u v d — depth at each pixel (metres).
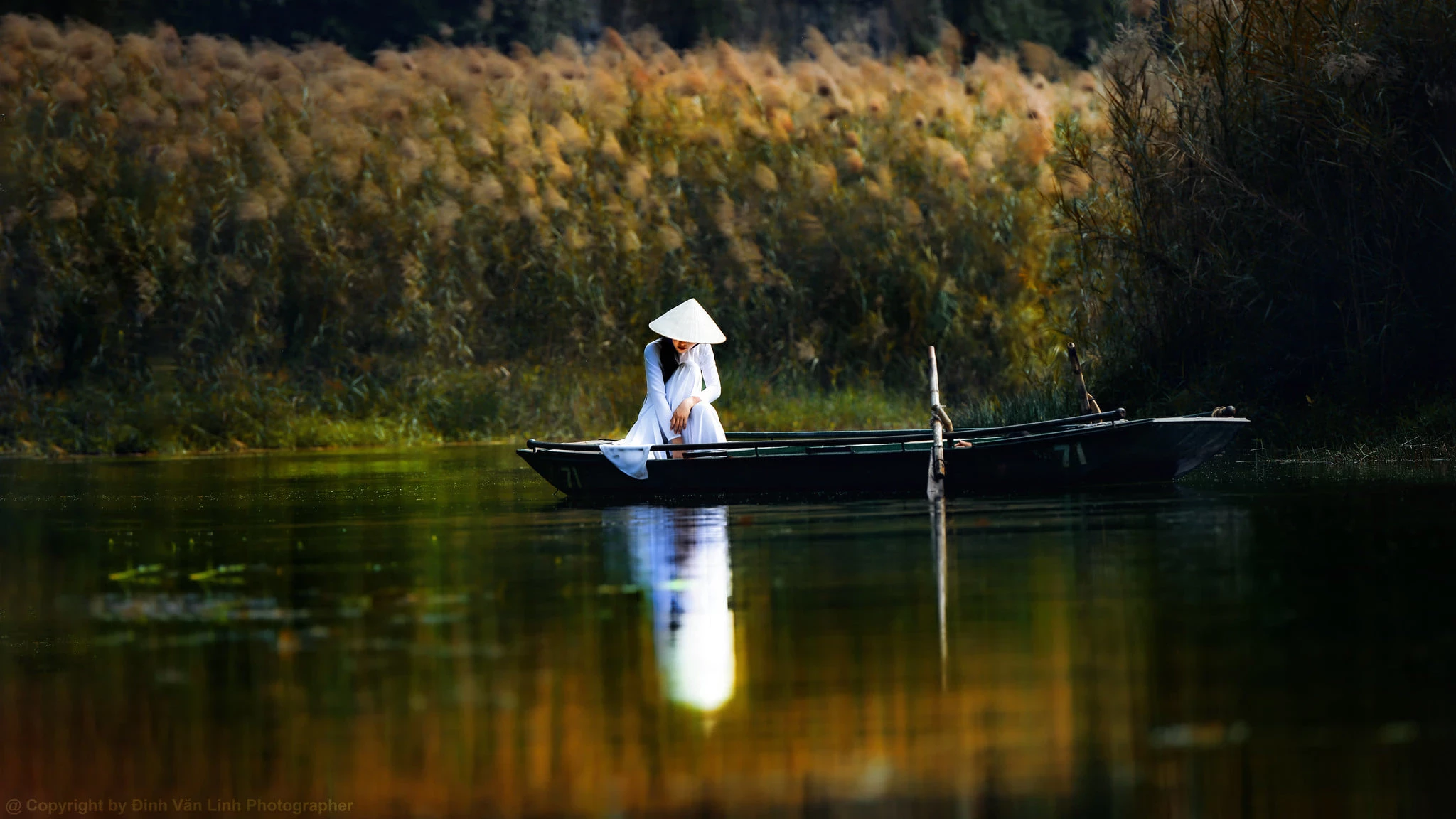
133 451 71.81
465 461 60.78
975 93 89.81
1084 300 57.00
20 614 25.89
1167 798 15.10
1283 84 48.91
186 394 74.31
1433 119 47.38
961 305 75.25
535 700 19.03
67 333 77.25
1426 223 47.84
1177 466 39.97
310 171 80.75
